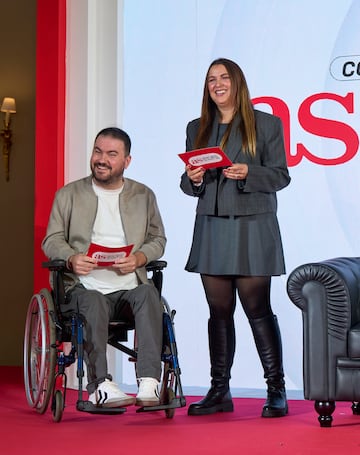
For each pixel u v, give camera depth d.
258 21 4.59
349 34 4.48
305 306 3.31
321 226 4.48
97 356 3.25
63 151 4.80
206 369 4.58
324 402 3.25
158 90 4.70
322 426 3.24
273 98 4.56
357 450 2.71
